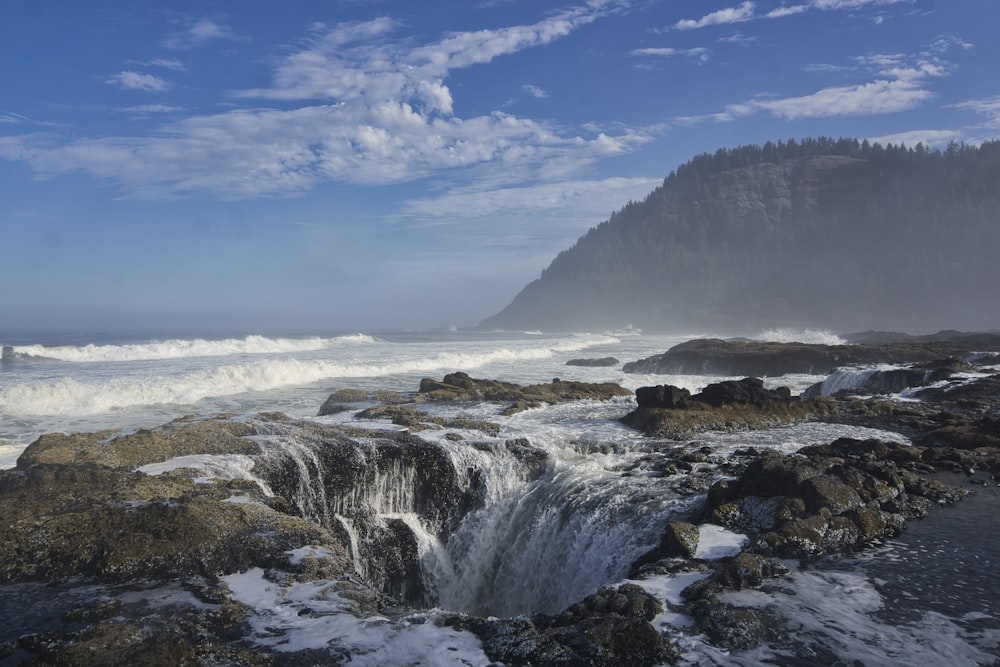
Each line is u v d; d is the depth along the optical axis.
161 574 8.00
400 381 32.22
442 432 14.77
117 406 23.56
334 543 9.07
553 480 12.63
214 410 23.34
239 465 12.05
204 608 7.17
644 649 6.12
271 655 6.18
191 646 6.23
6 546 8.45
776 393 18.16
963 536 8.97
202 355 43.28
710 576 7.77
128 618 6.91
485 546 12.53
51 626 6.78
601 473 12.50
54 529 8.70
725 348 39.56
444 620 6.95
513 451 13.93
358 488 12.98
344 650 6.28
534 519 11.99
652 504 10.51
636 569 8.79
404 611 7.43
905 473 11.23
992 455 12.98
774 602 7.09
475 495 13.24
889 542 8.80
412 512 13.21
